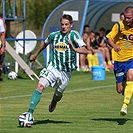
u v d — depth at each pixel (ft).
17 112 77.25
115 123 67.41
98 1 166.61
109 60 159.63
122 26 68.08
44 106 84.53
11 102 89.51
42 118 71.46
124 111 65.51
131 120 70.23
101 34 160.56
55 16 163.84
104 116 73.67
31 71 132.67
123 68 68.90
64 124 66.08
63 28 64.18
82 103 88.63
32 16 247.29
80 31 157.48
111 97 97.19
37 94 63.10
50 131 60.75
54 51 64.59
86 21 179.63
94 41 159.33
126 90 66.33
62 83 65.00
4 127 63.26
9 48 135.33
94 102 89.97
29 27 246.27
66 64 64.39
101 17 182.91
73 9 160.76
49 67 64.54
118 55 69.05
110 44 67.46
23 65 133.28
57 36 64.54
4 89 109.70
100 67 132.26
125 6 179.11
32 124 65.36
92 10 176.86
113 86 116.98
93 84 121.39
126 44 68.54
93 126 64.85
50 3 248.11
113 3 174.60
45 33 164.55
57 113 76.54
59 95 66.90
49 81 63.72
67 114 75.51
